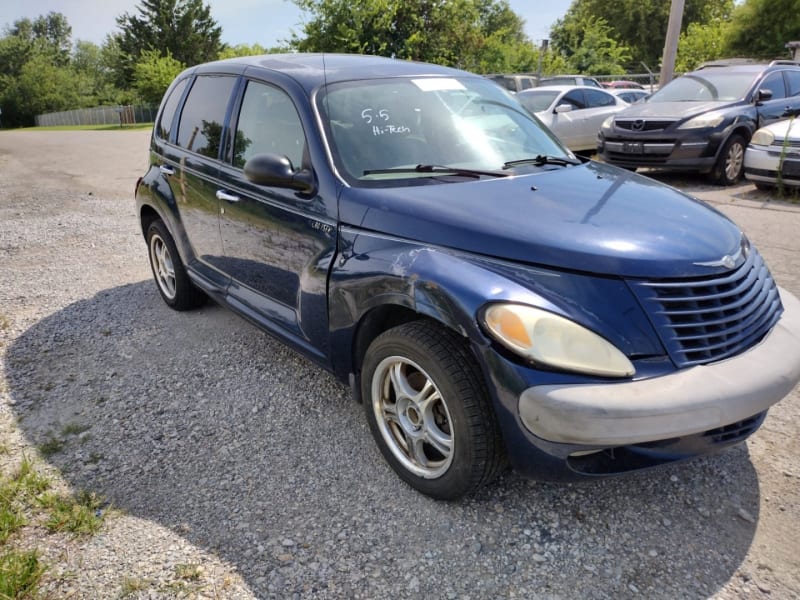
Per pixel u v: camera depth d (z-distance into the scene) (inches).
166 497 109.0
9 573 88.7
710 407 87.4
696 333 93.1
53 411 137.9
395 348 103.4
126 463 119.0
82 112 2331.4
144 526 102.0
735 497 106.2
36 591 88.9
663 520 101.4
